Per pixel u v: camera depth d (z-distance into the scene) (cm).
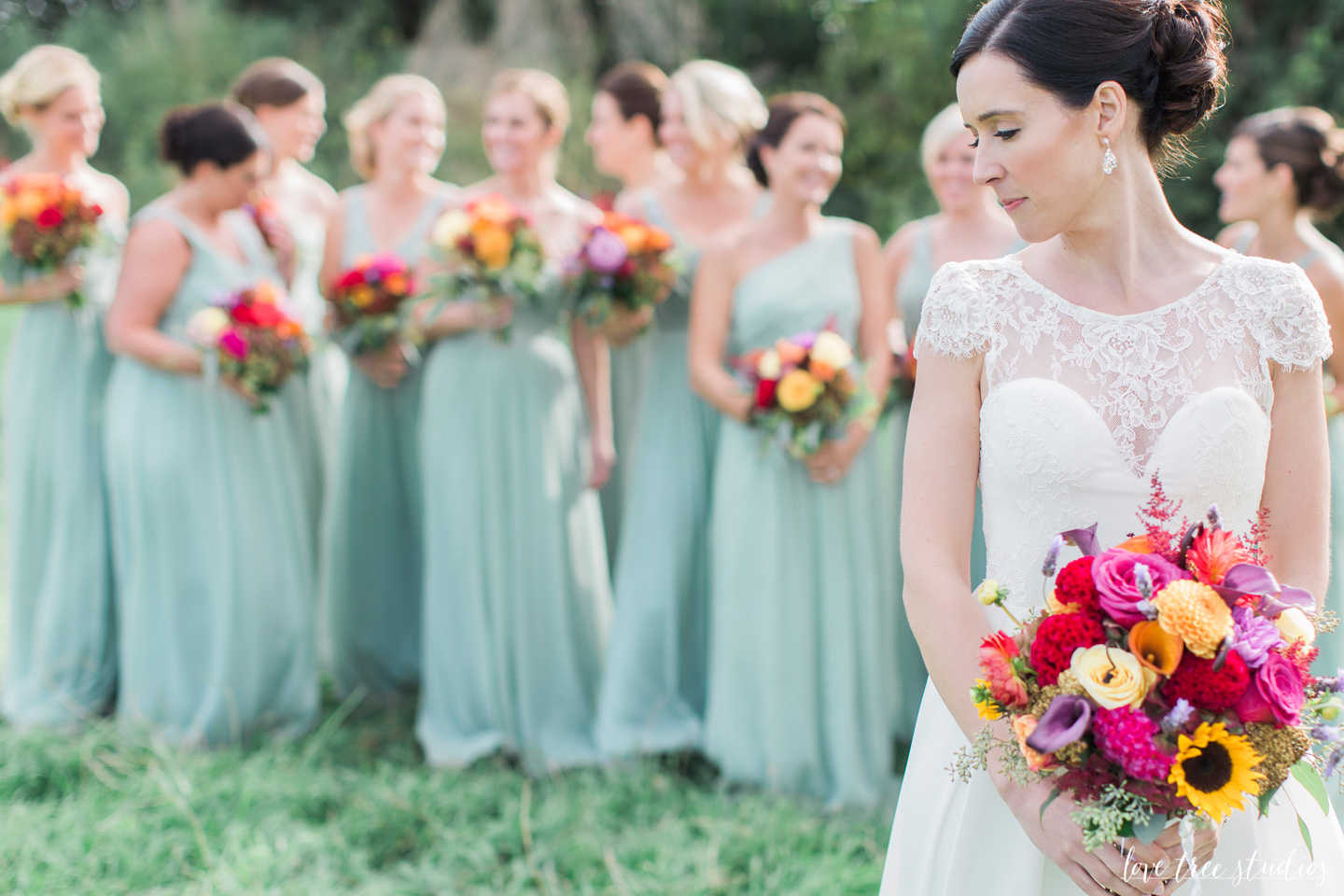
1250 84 1248
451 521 373
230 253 390
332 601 428
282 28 1777
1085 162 146
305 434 428
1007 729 142
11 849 291
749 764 346
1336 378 312
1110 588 129
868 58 1540
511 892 283
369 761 374
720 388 348
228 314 366
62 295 396
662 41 1655
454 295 362
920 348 163
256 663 381
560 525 382
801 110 348
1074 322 155
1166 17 146
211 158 369
